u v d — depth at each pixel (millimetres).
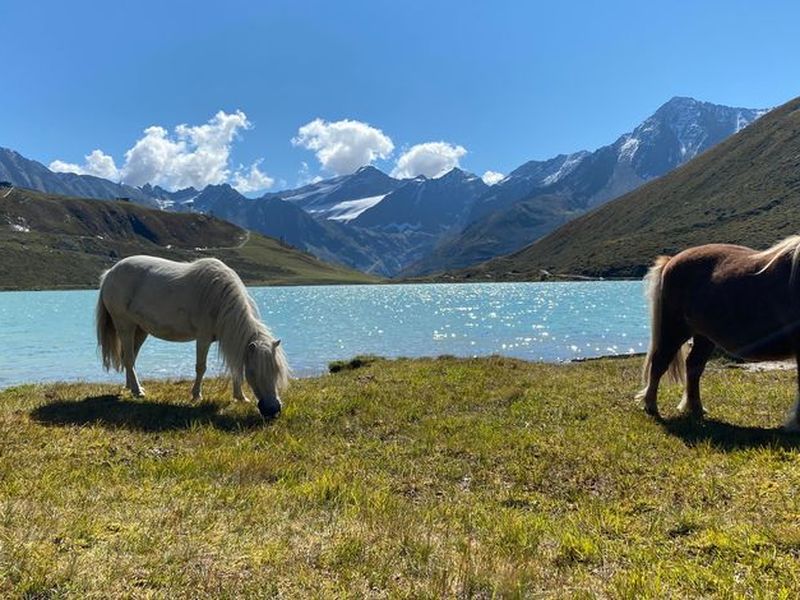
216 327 12008
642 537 5719
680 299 10469
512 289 132875
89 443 8953
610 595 4508
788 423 9266
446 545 5422
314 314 67375
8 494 6523
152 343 40438
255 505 6398
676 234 172750
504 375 15281
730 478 7152
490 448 8805
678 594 4453
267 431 10047
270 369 11188
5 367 30062
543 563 5133
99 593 4246
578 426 9961
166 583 4449
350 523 5855
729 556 5133
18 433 9359
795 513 5980
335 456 8766
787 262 9164
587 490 7262
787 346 9305
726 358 18531
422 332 45125
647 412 10820
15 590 4246
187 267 12562
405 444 9312
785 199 163250
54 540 5109
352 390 13219
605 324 47969
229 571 4688
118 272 13117
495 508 6703
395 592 4453
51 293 146625
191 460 8156
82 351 36406
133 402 12250
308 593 4387
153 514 5918
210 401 12328
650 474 7555
